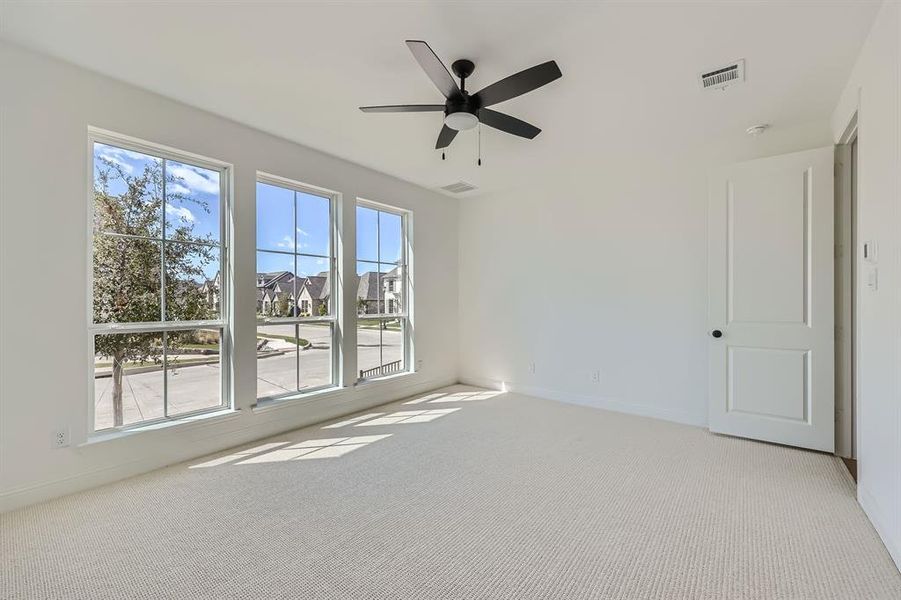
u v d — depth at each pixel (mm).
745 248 3279
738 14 1941
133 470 2660
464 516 2176
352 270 4113
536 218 4770
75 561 1802
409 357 4879
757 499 2334
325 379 3943
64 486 2395
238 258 3225
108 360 2645
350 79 2562
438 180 4684
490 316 5191
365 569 1747
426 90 2691
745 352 3293
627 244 4098
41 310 2334
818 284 3010
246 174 3264
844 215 3008
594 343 4324
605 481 2584
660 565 1768
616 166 4156
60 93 2393
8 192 2229
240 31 2105
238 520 2135
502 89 2164
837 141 2982
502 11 1920
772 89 2662
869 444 2105
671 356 3848
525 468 2785
